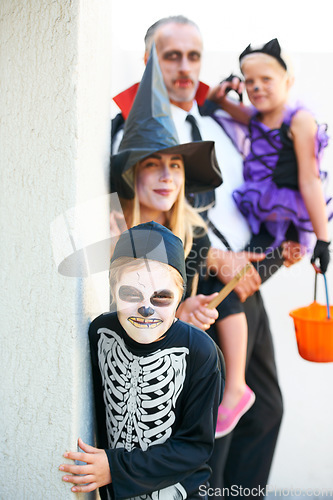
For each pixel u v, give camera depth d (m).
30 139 1.50
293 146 2.29
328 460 2.38
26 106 1.49
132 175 2.21
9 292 1.53
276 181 2.31
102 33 1.88
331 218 2.32
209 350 1.56
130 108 2.30
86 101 1.58
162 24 2.28
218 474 2.37
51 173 1.49
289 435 2.39
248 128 2.32
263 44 2.26
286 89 2.28
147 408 1.54
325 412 2.37
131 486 1.50
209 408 1.54
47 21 1.47
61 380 1.52
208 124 2.33
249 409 2.37
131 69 2.30
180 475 1.53
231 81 2.30
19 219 1.51
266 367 2.37
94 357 1.63
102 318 1.62
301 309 2.30
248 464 2.39
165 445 1.52
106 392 1.60
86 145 1.59
